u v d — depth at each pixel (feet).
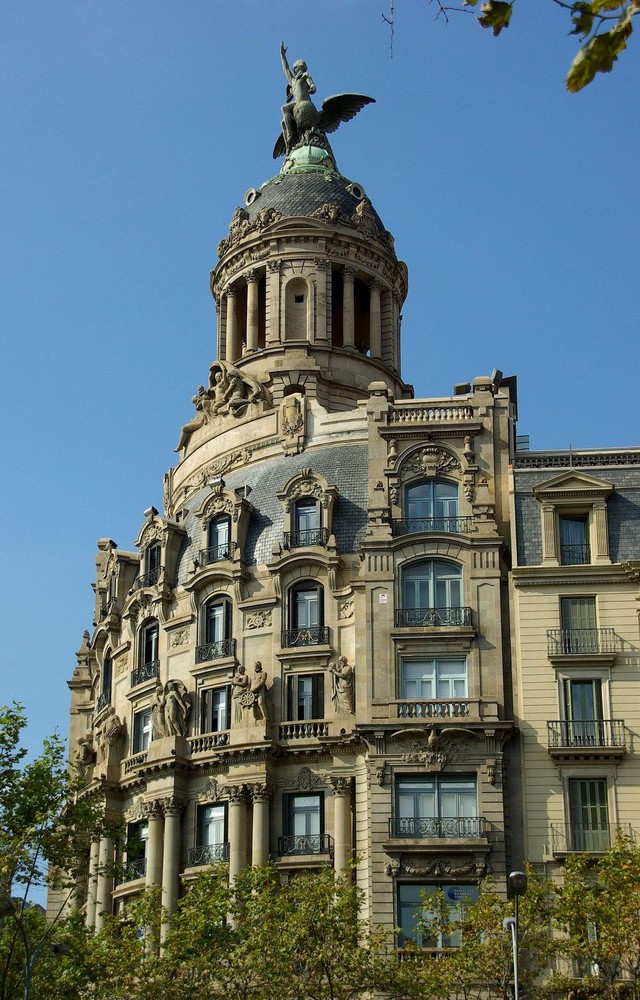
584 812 230.48
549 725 235.20
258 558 276.82
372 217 342.23
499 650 241.96
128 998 203.92
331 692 260.21
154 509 302.04
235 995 200.13
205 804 262.88
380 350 335.06
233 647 270.46
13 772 183.52
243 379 309.42
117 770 284.20
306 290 327.06
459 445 258.98
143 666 287.48
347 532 272.31
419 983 196.85
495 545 248.73
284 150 369.30
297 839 251.39
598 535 245.24
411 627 244.63
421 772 235.40
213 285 349.41
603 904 193.77
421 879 229.25
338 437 288.71
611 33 42.29
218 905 204.13
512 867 229.04
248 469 295.48
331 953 192.85
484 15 43.34
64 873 279.90
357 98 367.04
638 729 232.94
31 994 188.65
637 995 191.01
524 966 215.10
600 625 239.71
